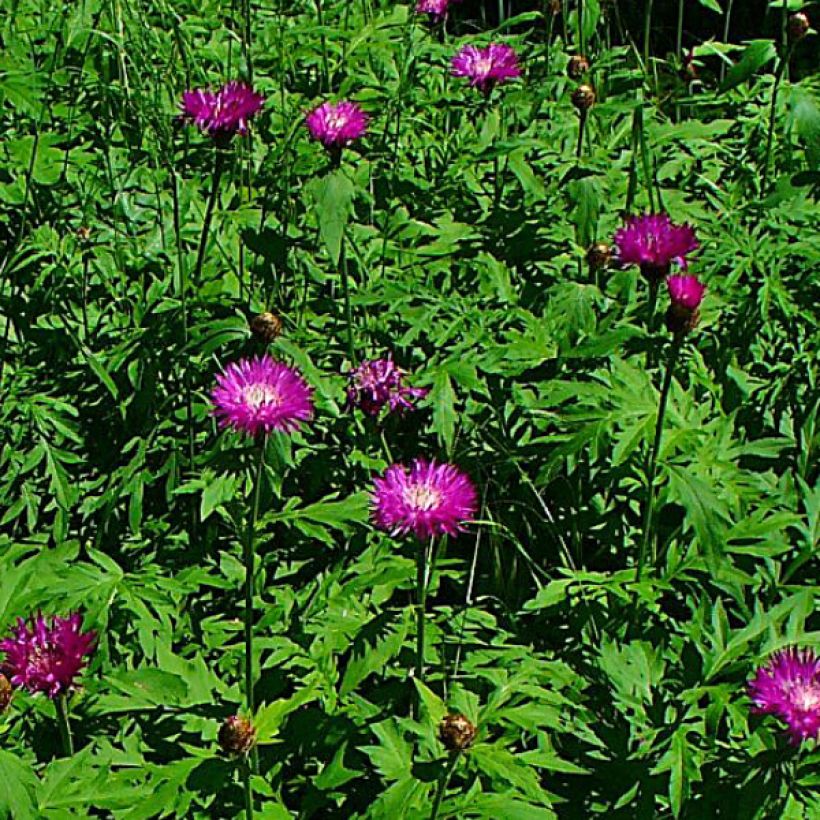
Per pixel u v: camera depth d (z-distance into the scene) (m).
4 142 2.02
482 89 2.01
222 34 2.24
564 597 1.69
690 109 2.28
